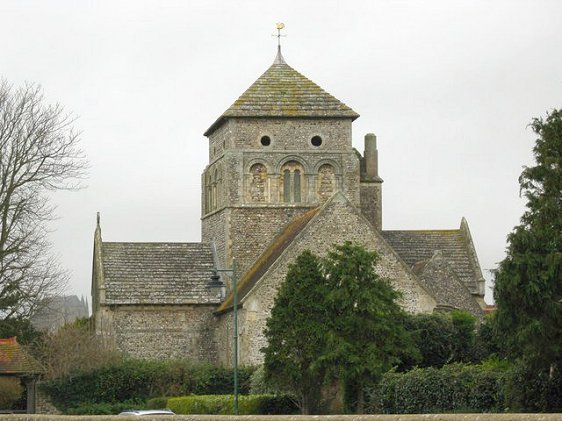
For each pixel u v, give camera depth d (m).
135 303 68.38
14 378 64.94
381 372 49.12
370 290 50.00
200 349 69.06
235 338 49.81
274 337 51.75
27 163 62.41
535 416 23.19
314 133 71.94
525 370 42.38
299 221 67.75
